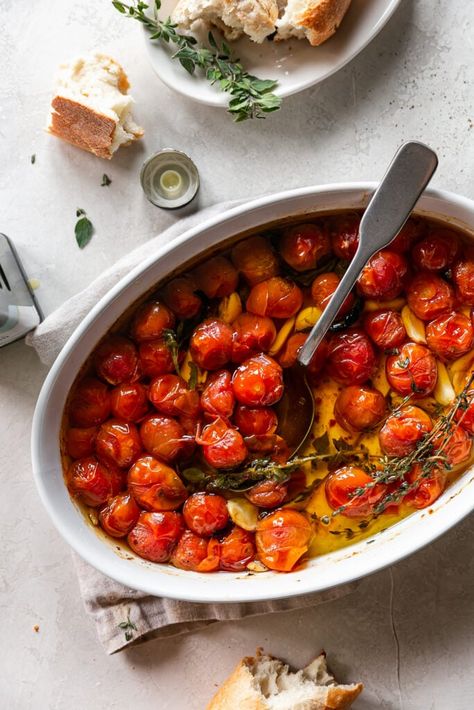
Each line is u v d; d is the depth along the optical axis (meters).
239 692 0.61
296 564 0.60
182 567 0.60
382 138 0.62
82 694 0.65
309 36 0.59
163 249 0.55
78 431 0.59
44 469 0.57
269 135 0.63
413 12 0.62
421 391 0.58
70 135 0.61
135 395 0.58
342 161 0.62
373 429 0.60
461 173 0.62
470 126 0.62
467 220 0.56
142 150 0.63
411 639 0.64
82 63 0.60
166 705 0.65
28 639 0.66
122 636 0.63
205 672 0.65
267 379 0.57
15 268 0.62
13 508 0.65
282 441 0.59
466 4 0.62
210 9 0.60
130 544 0.59
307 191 0.55
